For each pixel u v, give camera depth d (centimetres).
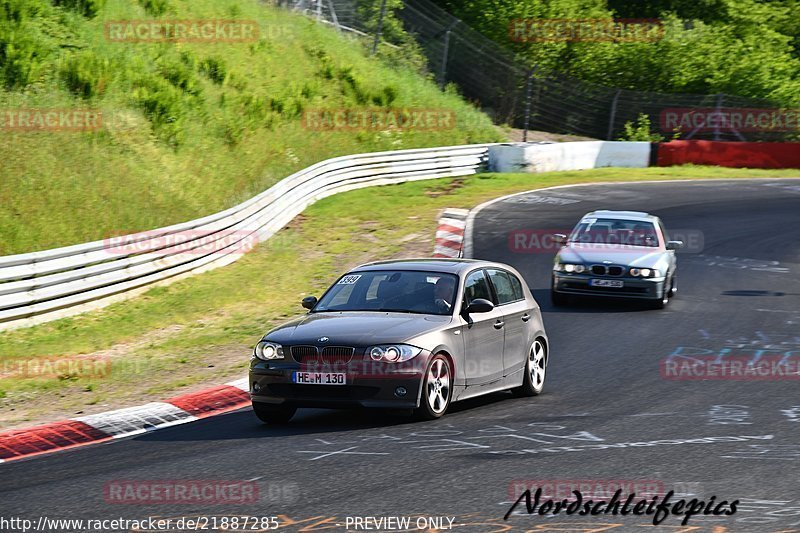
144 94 5962
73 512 1311
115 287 3625
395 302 2062
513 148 8056
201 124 6531
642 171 8544
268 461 1586
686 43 11569
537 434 1789
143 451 1712
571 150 8506
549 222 5738
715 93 11325
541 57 11119
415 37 10550
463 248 4950
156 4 7525
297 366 1861
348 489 1397
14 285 3130
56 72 5584
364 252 4850
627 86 11481
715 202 6762
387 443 1706
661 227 4025
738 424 1906
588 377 2509
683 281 4362
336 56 9181
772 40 12394
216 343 3031
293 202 5759
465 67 10544
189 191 5491
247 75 7838
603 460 1584
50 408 2220
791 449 1677
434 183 7312
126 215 4669
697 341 3034
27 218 4169
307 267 4500
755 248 5238
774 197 7069
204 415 2089
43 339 3033
